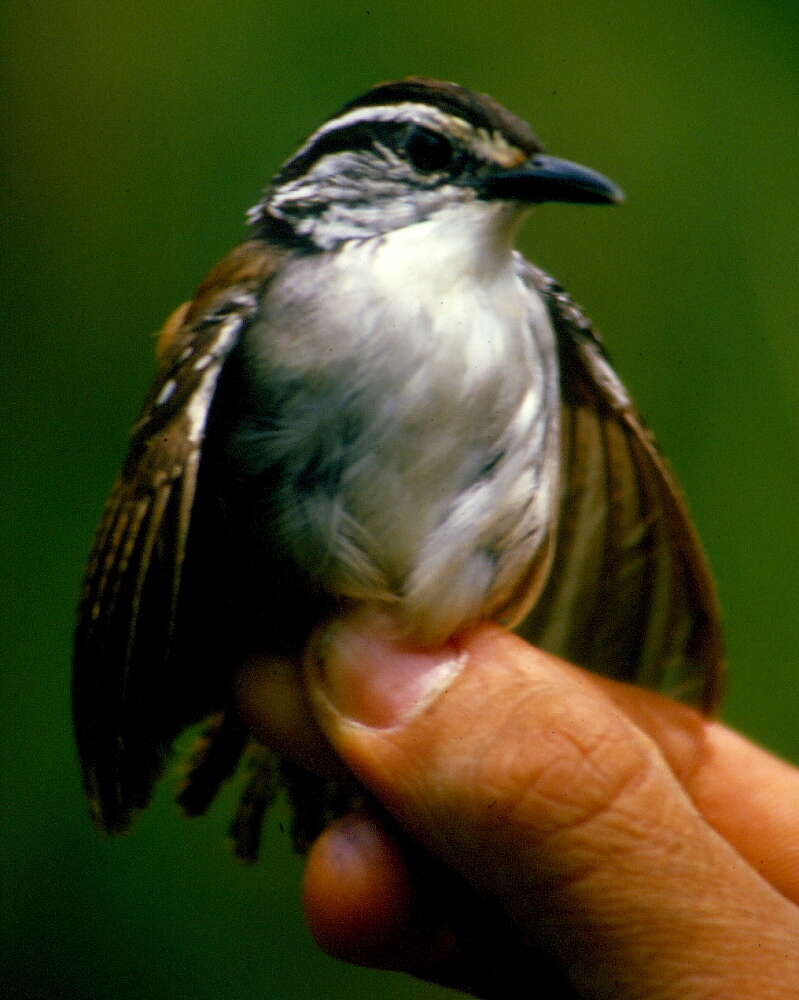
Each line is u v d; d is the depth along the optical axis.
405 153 1.03
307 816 1.05
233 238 1.10
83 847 1.08
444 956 1.03
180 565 1.01
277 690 1.03
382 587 1.02
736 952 0.99
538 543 1.02
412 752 1.01
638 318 1.10
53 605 1.09
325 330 1.02
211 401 1.01
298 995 1.08
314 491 1.02
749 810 1.03
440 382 1.01
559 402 1.04
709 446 1.10
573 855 1.00
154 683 1.02
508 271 1.02
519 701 1.00
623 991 0.99
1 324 1.10
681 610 1.04
